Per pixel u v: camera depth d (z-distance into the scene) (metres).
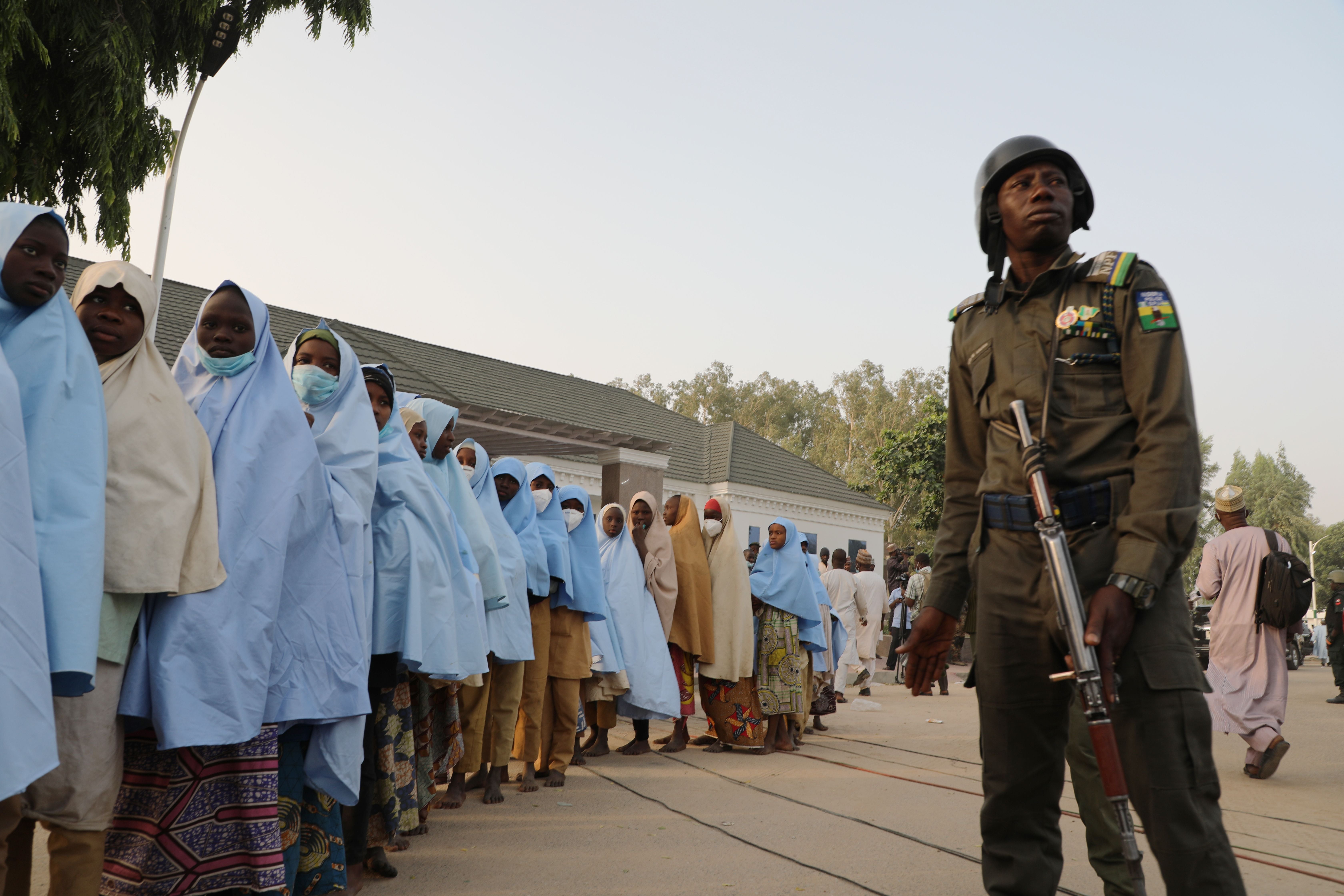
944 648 2.62
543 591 5.47
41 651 2.09
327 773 3.04
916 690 2.65
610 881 3.64
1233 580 6.46
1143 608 2.01
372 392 4.01
